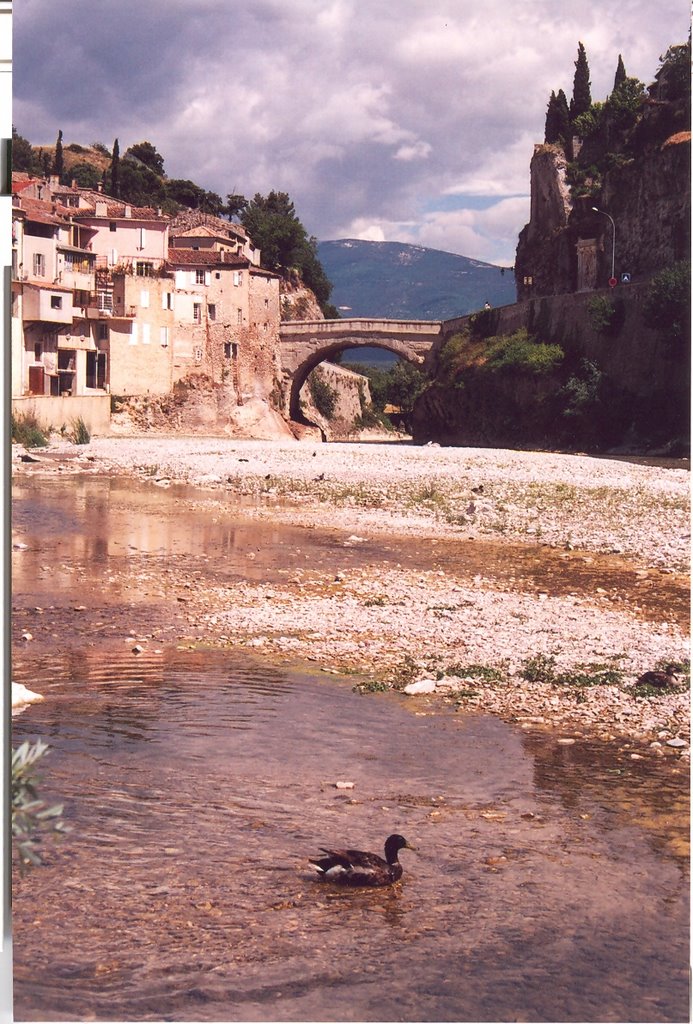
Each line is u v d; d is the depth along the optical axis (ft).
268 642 64.13
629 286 273.33
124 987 25.94
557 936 28.96
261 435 338.95
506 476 158.81
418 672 57.57
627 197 332.19
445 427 339.57
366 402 470.80
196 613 72.23
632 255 327.47
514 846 35.19
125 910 30.04
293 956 27.58
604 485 149.38
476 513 125.90
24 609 72.64
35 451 205.05
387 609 73.61
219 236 373.40
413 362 373.61
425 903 30.86
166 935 28.60
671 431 250.16
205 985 25.90
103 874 32.09
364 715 49.80
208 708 50.29
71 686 53.78
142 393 316.40
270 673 57.06
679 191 303.89
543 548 104.73
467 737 46.80
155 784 39.88
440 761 43.55
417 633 66.80
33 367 272.51
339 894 31.65
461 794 39.96
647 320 256.52
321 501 138.21
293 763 42.96
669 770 42.75
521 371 296.30
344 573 88.79
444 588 82.28
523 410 297.94
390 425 489.26
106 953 27.55
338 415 445.78
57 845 33.78
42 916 29.19
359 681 55.88
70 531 110.83
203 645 63.31
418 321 372.17
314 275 481.46
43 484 158.40
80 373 294.46
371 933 29.12
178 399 324.80
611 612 74.18
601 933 29.17
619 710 50.88
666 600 79.10
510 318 333.42
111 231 320.29
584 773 42.32
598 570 92.27
